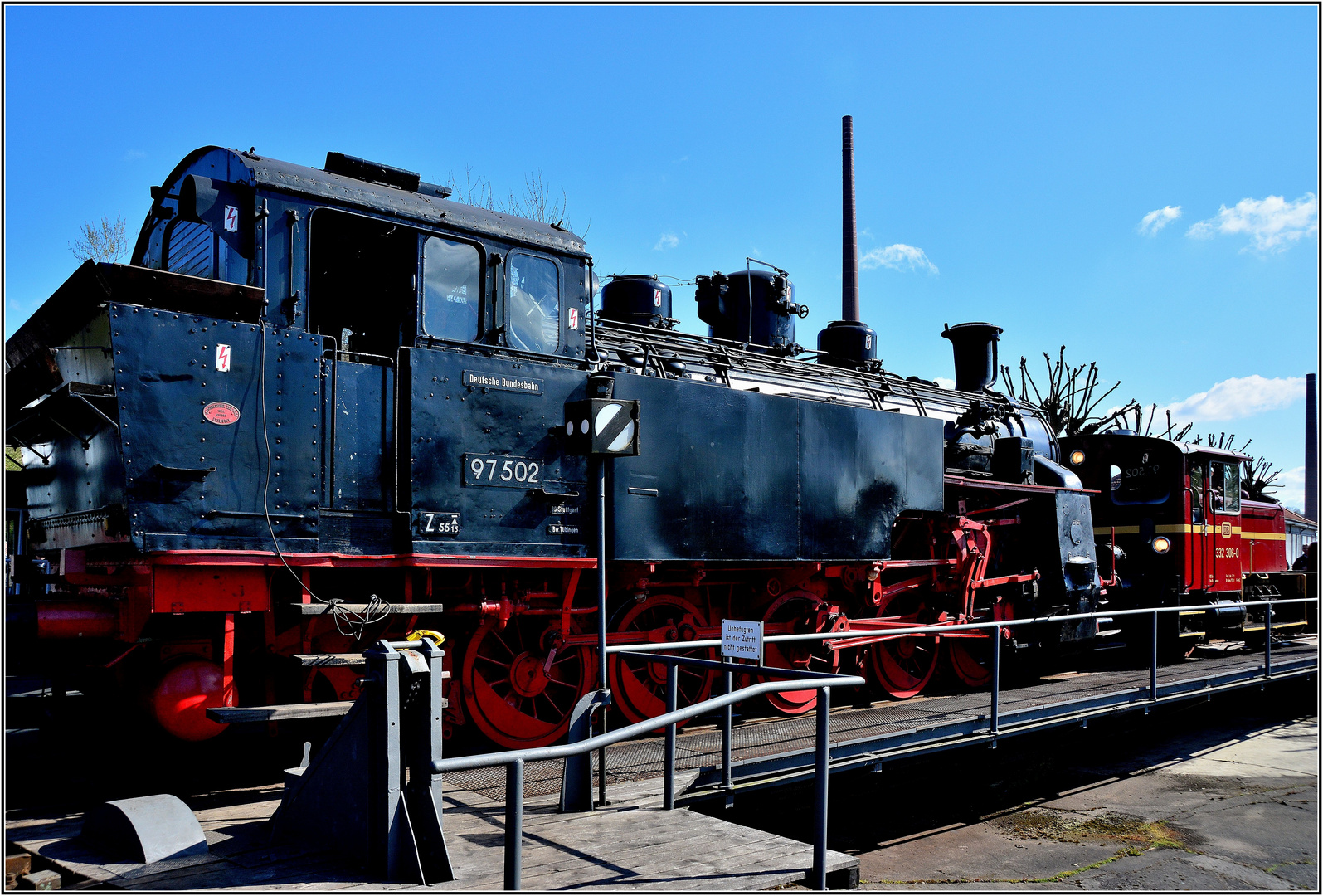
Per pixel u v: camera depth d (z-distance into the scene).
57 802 5.17
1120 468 12.46
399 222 5.99
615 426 5.28
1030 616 9.95
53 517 6.32
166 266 6.70
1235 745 9.43
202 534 5.04
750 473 7.30
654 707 7.33
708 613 7.82
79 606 5.43
